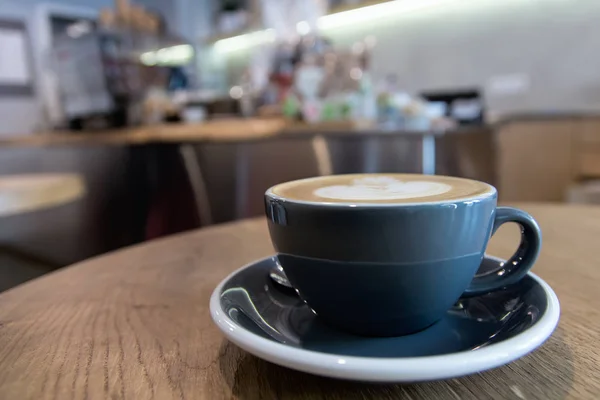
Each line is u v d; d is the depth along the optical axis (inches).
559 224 23.2
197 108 77.9
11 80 111.3
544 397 8.7
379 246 9.4
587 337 11.2
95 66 72.2
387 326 10.4
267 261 14.3
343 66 62.9
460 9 99.0
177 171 56.9
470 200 9.7
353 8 103.8
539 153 82.9
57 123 90.1
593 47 83.1
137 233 60.1
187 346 11.3
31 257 49.8
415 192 10.7
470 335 10.6
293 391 9.2
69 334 12.1
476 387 9.1
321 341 10.5
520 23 91.3
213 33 146.0
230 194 53.5
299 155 53.4
